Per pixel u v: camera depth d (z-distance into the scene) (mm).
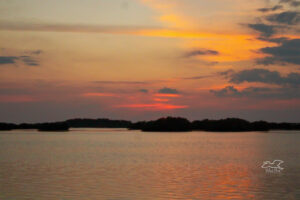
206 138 173500
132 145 108812
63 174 43125
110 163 55469
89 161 58625
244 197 30609
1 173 44094
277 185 35688
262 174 43094
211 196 30906
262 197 30625
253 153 75812
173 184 36156
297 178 39969
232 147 97562
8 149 88938
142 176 41500
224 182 37312
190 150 85562
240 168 49125
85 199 29891
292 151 81625
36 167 50219
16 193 32031
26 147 97750
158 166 51375
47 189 33656
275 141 136125
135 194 31625
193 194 31656
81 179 39312
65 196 30875
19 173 44094
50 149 89188
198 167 50281
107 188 34094
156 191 32781
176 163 55438
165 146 103000
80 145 108688
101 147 98188
